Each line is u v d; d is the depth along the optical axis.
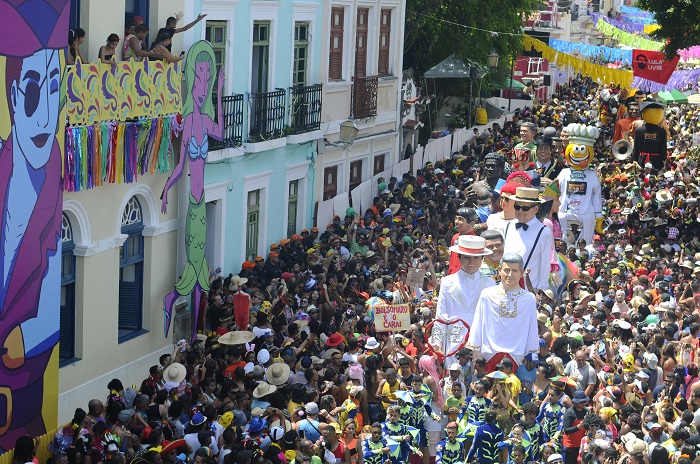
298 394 24.08
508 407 22.20
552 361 24.44
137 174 28.19
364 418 24.14
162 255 30.23
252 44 35.47
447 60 61.78
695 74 63.94
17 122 21.56
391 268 35.28
